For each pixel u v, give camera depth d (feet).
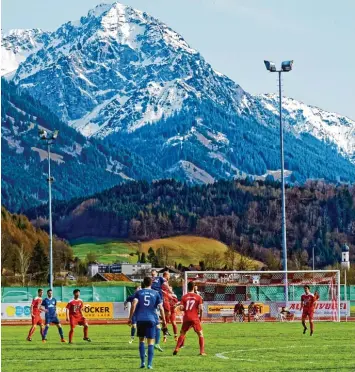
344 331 240.32
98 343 195.31
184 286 330.75
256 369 130.62
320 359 148.36
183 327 157.58
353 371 127.44
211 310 325.83
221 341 198.18
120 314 342.64
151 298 132.05
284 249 359.05
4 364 142.10
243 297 354.74
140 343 132.87
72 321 196.34
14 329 274.36
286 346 180.75
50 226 388.98
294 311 326.44
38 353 165.89
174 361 145.38
